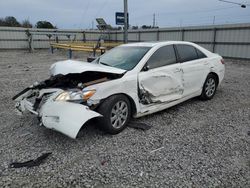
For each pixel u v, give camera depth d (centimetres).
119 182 268
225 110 510
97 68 383
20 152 333
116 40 2859
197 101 574
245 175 279
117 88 380
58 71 396
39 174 283
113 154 327
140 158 317
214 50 1791
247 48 1568
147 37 2383
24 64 1375
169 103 470
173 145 352
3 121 449
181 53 500
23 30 2611
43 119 347
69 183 267
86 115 331
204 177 275
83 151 335
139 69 416
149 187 259
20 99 429
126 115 401
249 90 695
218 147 346
